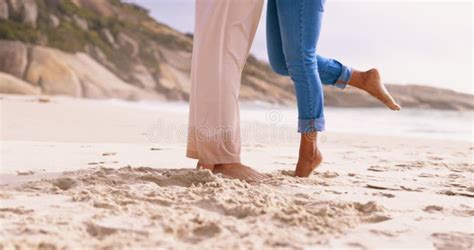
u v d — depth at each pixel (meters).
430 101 29.20
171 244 1.38
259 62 36.03
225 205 1.77
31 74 29.06
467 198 2.17
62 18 35.44
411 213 1.84
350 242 1.46
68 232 1.46
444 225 1.67
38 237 1.40
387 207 1.94
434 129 9.66
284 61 2.78
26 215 1.65
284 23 2.57
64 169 2.89
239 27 2.59
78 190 2.08
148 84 34.16
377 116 15.08
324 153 4.52
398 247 1.43
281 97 33.44
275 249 1.36
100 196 1.92
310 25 2.55
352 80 2.82
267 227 1.56
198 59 2.55
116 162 3.34
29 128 6.21
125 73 34.22
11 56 29.48
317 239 1.47
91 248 1.33
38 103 12.37
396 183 2.57
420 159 4.09
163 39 38.34
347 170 3.20
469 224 1.69
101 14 37.91
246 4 2.59
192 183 2.31
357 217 1.73
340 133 7.59
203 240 1.43
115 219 1.59
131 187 2.13
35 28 33.53
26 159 3.38
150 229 1.50
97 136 5.71
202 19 2.56
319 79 2.63
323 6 2.60
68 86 29.28
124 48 36.19
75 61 32.03
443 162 3.81
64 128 6.51
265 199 1.90
